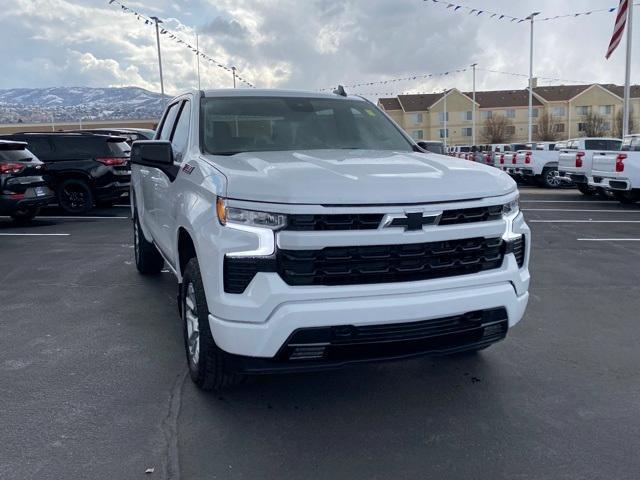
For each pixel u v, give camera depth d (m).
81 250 8.69
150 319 5.26
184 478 2.82
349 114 4.84
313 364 3.09
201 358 3.48
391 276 3.09
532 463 2.95
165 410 3.50
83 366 4.18
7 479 2.79
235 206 3.07
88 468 2.89
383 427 3.32
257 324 3.00
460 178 3.32
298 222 2.94
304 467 2.92
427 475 2.85
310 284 2.99
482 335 3.38
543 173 20.89
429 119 77.00
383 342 3.08
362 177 3.15
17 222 12.05
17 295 6.11
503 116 75.88
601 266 7.55
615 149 18.62
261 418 3.41
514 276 3.41
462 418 3.42
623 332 4.95
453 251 3.21
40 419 3.38
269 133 4.36
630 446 3.11
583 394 3.74
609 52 21.53
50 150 13.23
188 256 3.90
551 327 5.07
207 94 4.69
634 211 13.62
